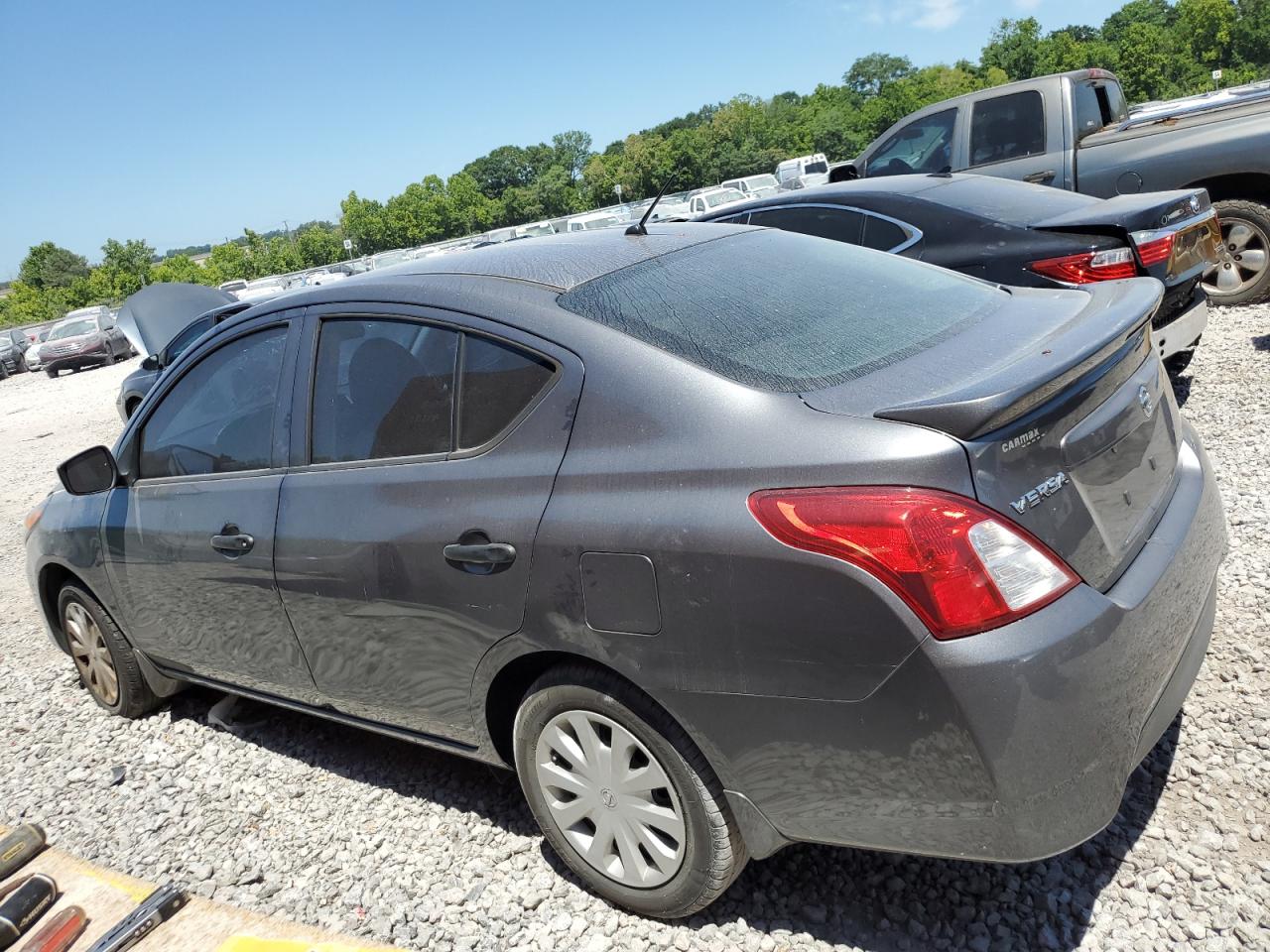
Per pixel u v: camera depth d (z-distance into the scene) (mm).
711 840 2314
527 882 2787
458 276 2904
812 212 6238
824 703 2039
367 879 2928
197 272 97500
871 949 2334
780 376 2316
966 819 1973
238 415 3373
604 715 2416
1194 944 2189
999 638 1893
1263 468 4730
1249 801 2578
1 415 20188
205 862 3152
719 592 2113
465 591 2578
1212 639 3336
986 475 1956
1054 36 119062
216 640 3547
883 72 161750
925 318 2707
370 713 3111
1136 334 2494
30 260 118562
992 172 8234
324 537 2941
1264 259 7672
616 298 2646
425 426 2775
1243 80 109500
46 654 5336
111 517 3828
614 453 2338
